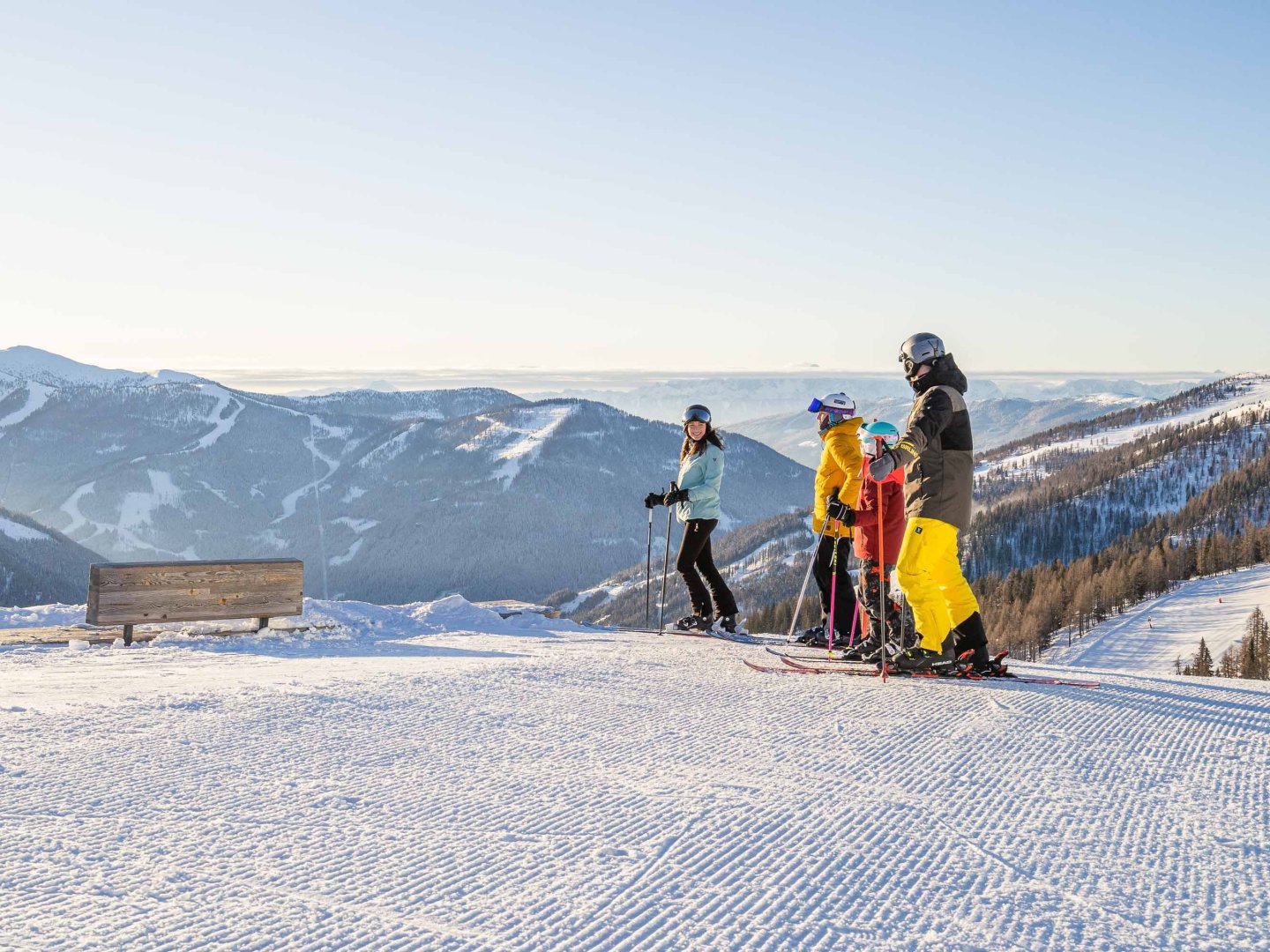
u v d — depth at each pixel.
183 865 2.50
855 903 2.41
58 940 2.05
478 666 6.05
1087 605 117.25
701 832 2.88
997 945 2.20
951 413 5.76
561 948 2.10
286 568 9.24
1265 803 3.45
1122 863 2.78
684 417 9.39
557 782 3.37
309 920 2.20
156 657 7.54
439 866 2.55
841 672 6.04
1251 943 2.27
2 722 4.03
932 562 5.89
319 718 4.26
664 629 9.66
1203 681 6.64
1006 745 4.15
